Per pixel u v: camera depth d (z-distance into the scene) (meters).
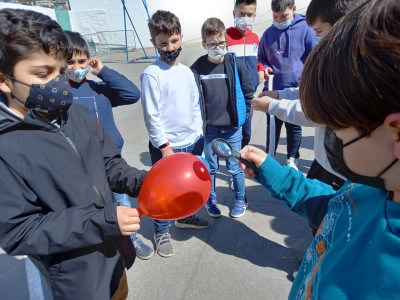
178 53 2.39
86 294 1.31
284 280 2.28
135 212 1.21
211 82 2.80
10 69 1.16
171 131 2.52
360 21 0.46
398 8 0.43
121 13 18.30
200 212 3.12
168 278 2.37
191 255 2.57
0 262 2.57
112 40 18.84
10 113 1.22
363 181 0.58
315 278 0.72
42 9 15.38
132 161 4.37
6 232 1.14
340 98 0.47
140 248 2.58
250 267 2.41
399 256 0.51
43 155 1.21
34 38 1.13
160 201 1.16
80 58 2.12
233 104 2.81
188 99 2.52
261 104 1.94
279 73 3.73
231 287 2.25
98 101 2.29
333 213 0.81
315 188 1.10
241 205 3.02
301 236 2.71
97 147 1.46
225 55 2.83
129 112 6.62
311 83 0.51
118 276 1.45
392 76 0.41
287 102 1.82
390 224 0.55
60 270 1.30
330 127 0.55
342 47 0.47
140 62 13.73
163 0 17.88
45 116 1.30
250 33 3.92
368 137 0.49
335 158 0.61
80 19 18.94
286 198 1.11
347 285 0.59
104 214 1.18
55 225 1.15
